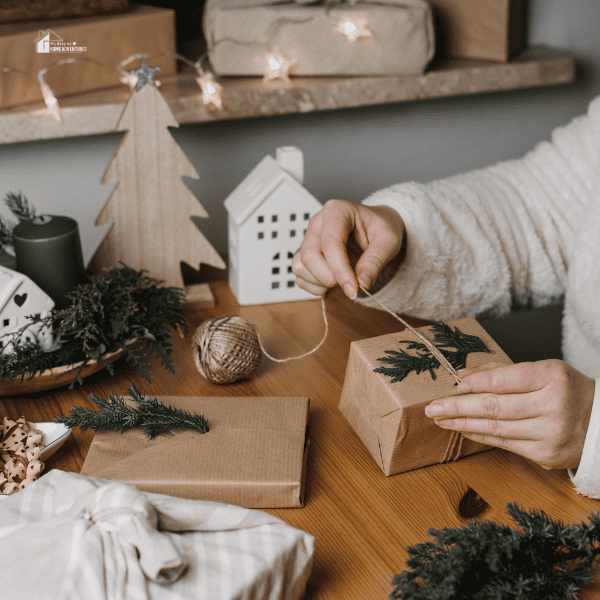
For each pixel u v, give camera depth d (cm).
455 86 116
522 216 96
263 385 79
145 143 93
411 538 56
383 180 137
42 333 77
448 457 65
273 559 46
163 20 108
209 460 60
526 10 138
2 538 44
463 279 88
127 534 43
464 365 65
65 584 41
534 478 64
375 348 67
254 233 97
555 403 57
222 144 121
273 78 110
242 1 108
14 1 97
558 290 99
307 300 103
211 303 100
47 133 97
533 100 141
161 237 98
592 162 96
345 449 68
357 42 109
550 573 48
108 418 65
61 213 115
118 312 79
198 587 43
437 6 123
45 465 65
